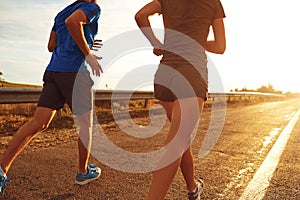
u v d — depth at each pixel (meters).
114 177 3.94
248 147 5.97
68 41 3.33
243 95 28.33
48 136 6.42
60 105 3.38
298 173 4.29
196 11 2.60
